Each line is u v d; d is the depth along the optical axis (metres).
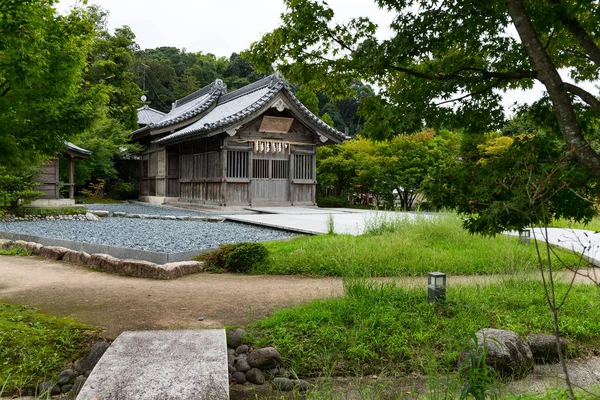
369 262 8.03
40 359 4.30
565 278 7.43
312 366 4.35
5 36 4.64
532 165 2.73
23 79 5.01
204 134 19.78
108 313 5.61
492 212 3.01
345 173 27.38
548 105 4.04
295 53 4.71
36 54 5.06
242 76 55.47
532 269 7.61
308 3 4.31
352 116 49.28
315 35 4.48
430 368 3.98
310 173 23.00
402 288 6.07
